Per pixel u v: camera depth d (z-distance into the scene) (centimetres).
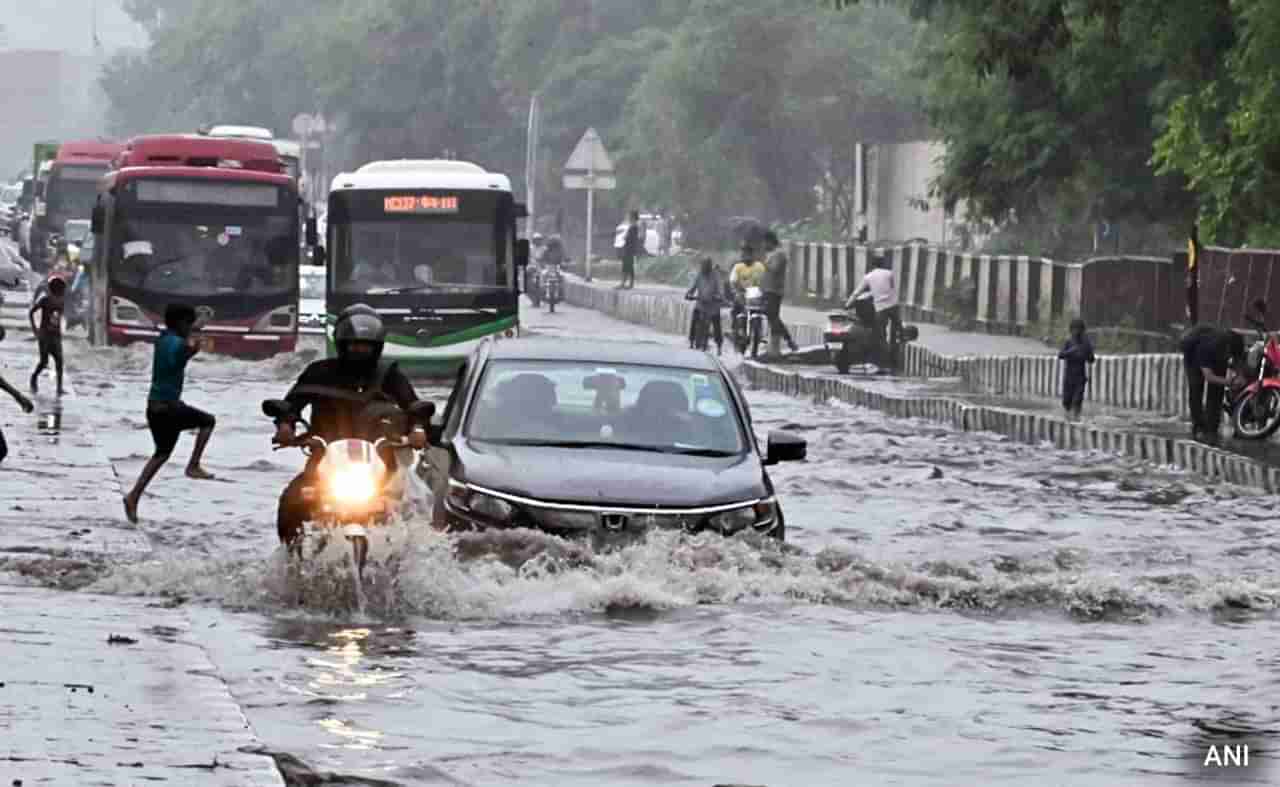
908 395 7331
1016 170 8931
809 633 2772
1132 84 8588
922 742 2153
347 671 2436
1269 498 4803
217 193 8544
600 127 18700
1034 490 4894
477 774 1958
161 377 3944
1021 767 2053
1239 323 7662
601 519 3019
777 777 1988
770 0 15125
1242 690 2466
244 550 3503
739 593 2989
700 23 15638
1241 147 6781
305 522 2914
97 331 8775
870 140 15162
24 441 4988
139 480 3906
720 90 15150
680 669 2508
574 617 2845
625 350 3434
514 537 2989
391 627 2745
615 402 3300
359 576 2853
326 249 7925
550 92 18850
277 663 2473
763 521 3114
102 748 1830
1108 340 8806
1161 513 4497
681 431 3269
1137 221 9362
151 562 3097
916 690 2423
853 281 12212
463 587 2881
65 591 2911
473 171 7919
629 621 2822
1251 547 3962
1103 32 7956
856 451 5716
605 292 13388
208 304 8494
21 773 1733
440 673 2438
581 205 19362
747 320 9650
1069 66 8512
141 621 2578
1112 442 5800
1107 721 2273
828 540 3956
